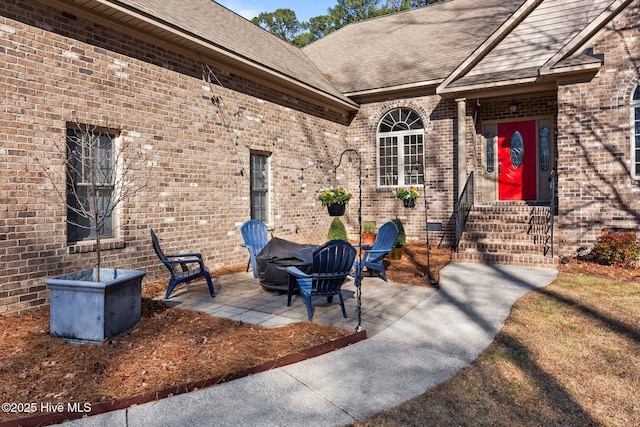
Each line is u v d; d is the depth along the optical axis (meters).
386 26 15.31
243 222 8.76
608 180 8.02
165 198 7.04
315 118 11.24
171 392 3.08
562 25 9.08
